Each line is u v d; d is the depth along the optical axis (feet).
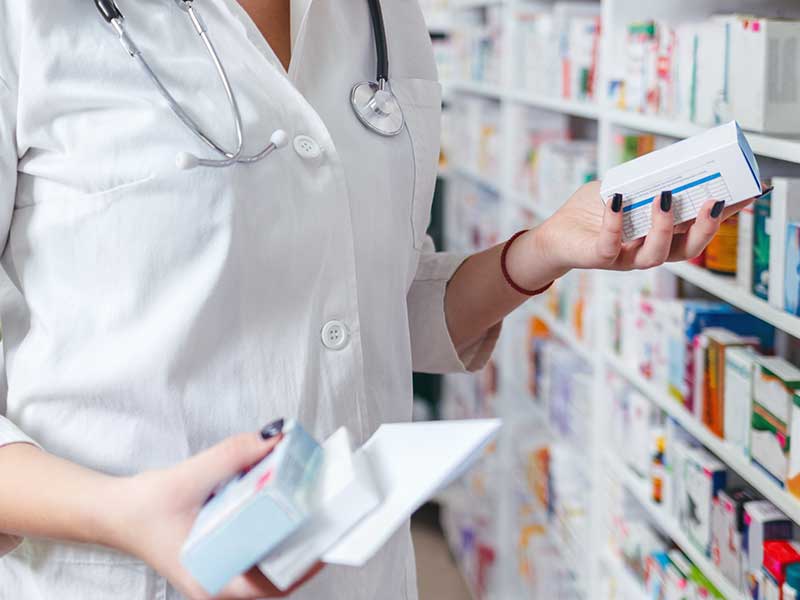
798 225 4.94
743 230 5.65
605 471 8.07
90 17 3.60
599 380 8.07
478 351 5.08
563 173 9.45
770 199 5.30
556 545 9.69
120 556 3.61
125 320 3.56
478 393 13.37
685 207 3.89
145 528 2.90
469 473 13.73
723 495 5.79
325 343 3.80
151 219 3.54
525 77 11.13
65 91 3.52
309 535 2.69
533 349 10.85
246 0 4.02
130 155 3.54
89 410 3.60
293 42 4.07
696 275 6.18
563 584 9.42
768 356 5.66
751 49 5.39
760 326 6.19
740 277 5.72
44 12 3.51
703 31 5.98
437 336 4.78
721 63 5.73
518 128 11.50
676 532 6.50
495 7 12.35
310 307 3.77
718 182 3.79
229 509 2.65
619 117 7.39
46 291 3.60
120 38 3.54
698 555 6.14
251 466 2.94
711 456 6.23
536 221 10.98
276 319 3.74
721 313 6.24
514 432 11.80
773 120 5.30
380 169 4.07
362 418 3.89
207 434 3.65
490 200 13.12
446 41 16.08
